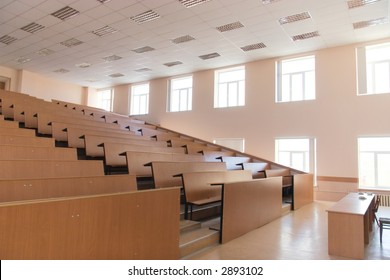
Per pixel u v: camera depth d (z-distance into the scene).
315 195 7.43
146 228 2.26
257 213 4.22
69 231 1.71
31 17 6.19
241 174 4.91
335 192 7.19
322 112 7.51
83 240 1.78
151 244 2.30
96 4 5.62
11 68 9.75
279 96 8.28
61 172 2.75
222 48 7.71
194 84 9.82
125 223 2.07
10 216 1.46
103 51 8.07
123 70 9.76
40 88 10.46
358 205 3.68
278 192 5.02
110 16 6.08
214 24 6.34
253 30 6.59
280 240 3.60
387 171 6.78
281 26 6.37
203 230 3.41
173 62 8.88
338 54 7.42
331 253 3.15
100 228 1.89
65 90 11.39
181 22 6.28
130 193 2.13
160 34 6.90
